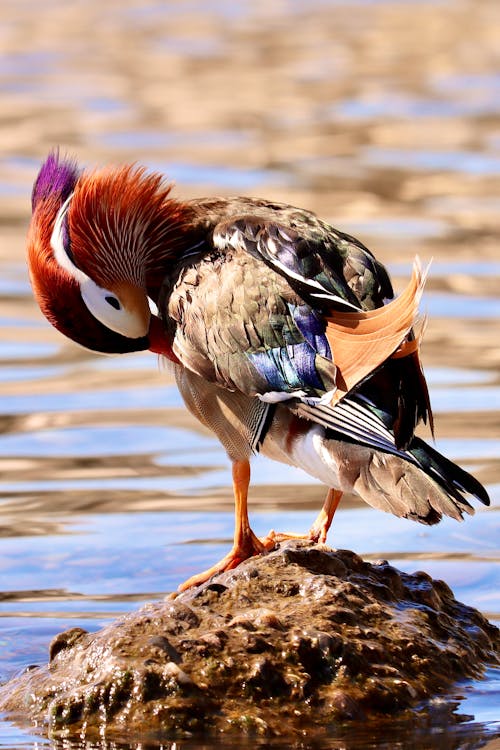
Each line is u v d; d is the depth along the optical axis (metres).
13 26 47.34
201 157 29.86
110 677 8.84
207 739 8.58
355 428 9.66
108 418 16.88
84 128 32.72
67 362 19.16
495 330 19.89
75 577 12.09
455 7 51.19
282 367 10.16
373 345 9.61
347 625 9.38
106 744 8.55
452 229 24.89
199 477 14.94
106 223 11.09
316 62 41.19
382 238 24.36
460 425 16.11
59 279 11.23
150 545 12.84
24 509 13.88
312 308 10.15
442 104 35.44
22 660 10.25
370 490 9.62
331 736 8.62
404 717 8.86
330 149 30.88
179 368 11.16
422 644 9.40
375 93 36.78
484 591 11.62
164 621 9.26
